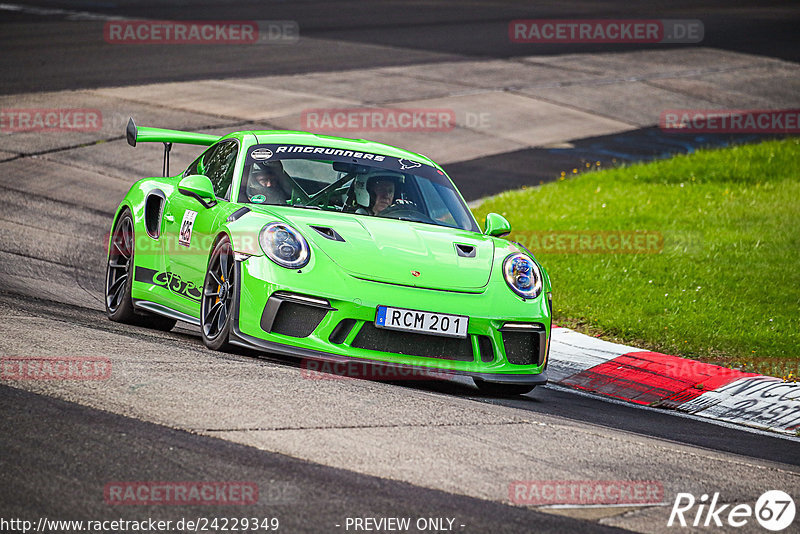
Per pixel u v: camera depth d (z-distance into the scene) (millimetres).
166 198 25250
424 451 14852
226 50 84188
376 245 20953
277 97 67312
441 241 22016
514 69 85562
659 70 90188
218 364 18922
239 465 13367
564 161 60406
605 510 13336
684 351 28594
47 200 41812
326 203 23016
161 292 24344
